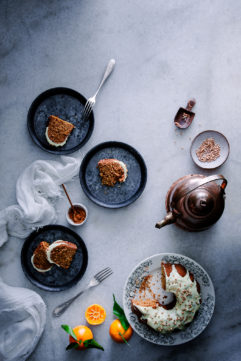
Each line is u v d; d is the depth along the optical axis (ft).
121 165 3.93
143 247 4.07
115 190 4.02
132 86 4.09
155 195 4.08
